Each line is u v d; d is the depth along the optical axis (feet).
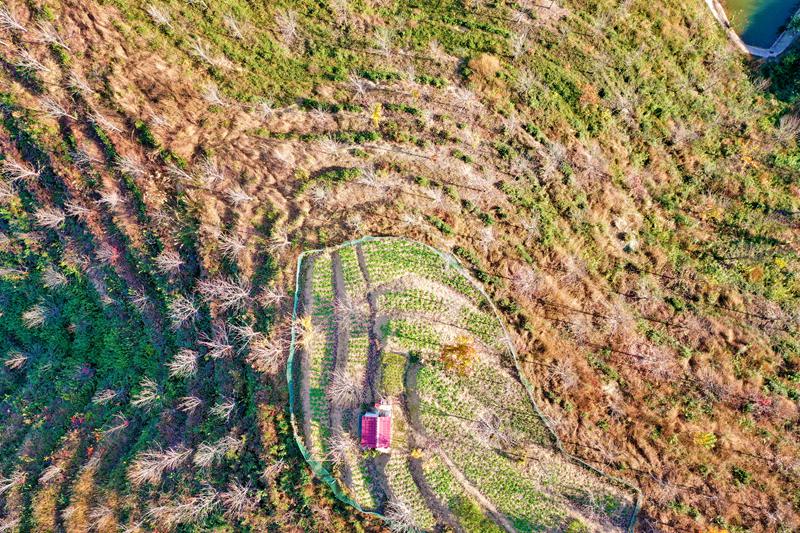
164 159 132.98
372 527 118.32
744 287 138.51
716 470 124.77
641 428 125.70
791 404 130.72
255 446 122.62
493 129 138.10
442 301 124.67
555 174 137.18
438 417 119.24
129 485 132.26
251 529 120.37
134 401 135.85
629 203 141.18
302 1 144.66
